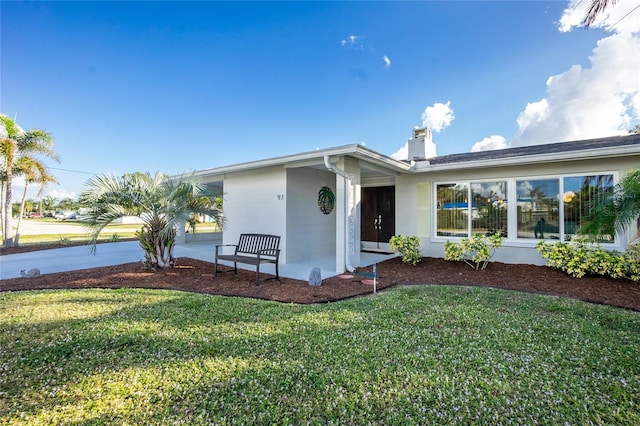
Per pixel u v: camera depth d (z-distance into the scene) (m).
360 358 3.01
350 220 7.39
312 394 2.45
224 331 3.67
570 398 2.40
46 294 5.26
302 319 4.06
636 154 6.17
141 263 8.06
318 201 9.61
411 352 3.13
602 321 4.04
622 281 6.10
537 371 2.78
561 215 7.35
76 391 2.48
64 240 13.45
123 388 2.52
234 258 6.45
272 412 2.25
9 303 4.72
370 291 5.65
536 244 7.57
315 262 8.62
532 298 5.13
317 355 3.06
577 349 3.21
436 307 4.59
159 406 2.31
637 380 2.64
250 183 9.32
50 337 3.45
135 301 4.89
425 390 2.50
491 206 8.30
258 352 3.13
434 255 9.13
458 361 2.95
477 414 2.22
